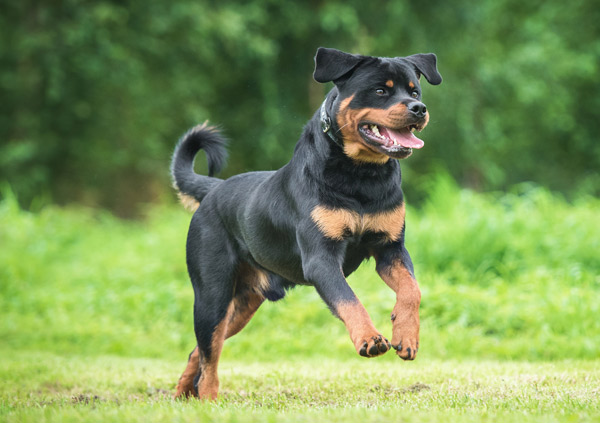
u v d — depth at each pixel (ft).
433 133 86.84
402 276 19.03
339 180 19.03
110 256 53.11
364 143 18.66
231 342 34.58
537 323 33.58
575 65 97.45
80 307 43.16
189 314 40.01
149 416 15.80
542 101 98.27
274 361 31.94
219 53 84.28
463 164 91.50
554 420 15.02
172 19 77.87
